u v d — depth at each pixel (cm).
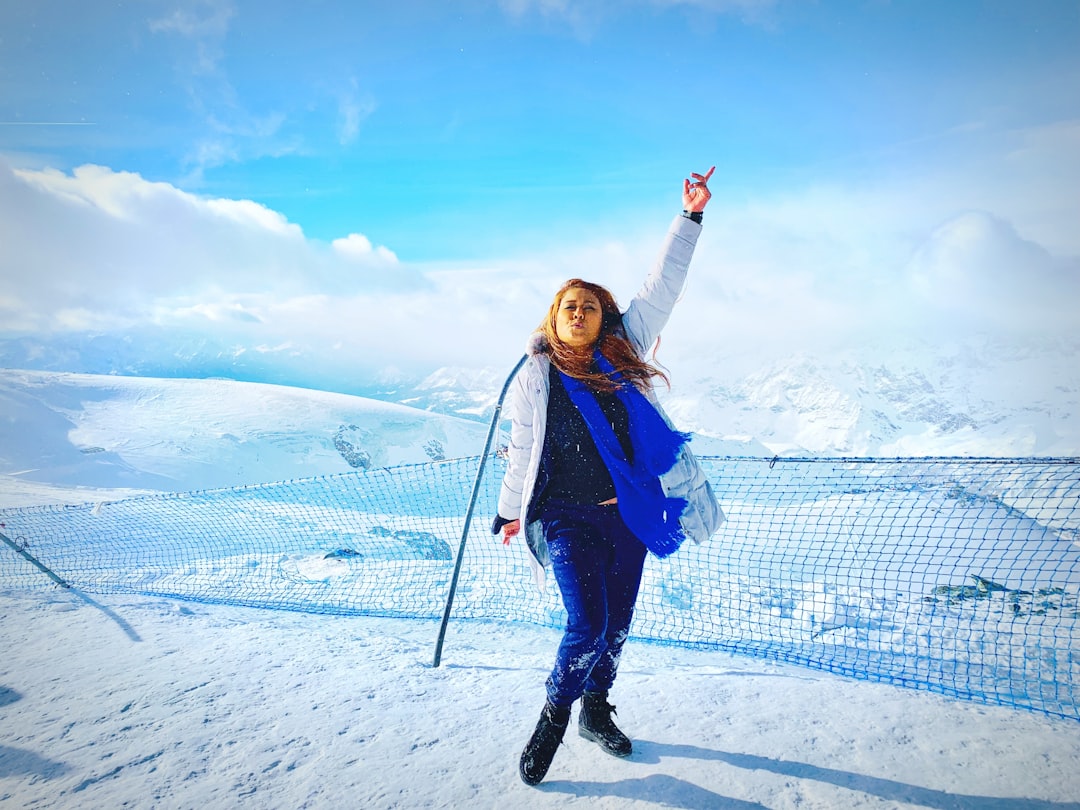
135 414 5309
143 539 940
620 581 212
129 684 279
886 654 361
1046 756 198
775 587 520
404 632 411
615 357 212
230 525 1056
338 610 478
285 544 845
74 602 428
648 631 425
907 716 228
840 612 449
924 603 456
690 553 635
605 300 220
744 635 415
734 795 181
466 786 190
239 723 237
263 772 201
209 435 4984
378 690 267
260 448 5053
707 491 227
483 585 590
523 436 215
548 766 191
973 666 331
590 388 208
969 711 233
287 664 301
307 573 659
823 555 590
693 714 235
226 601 494
